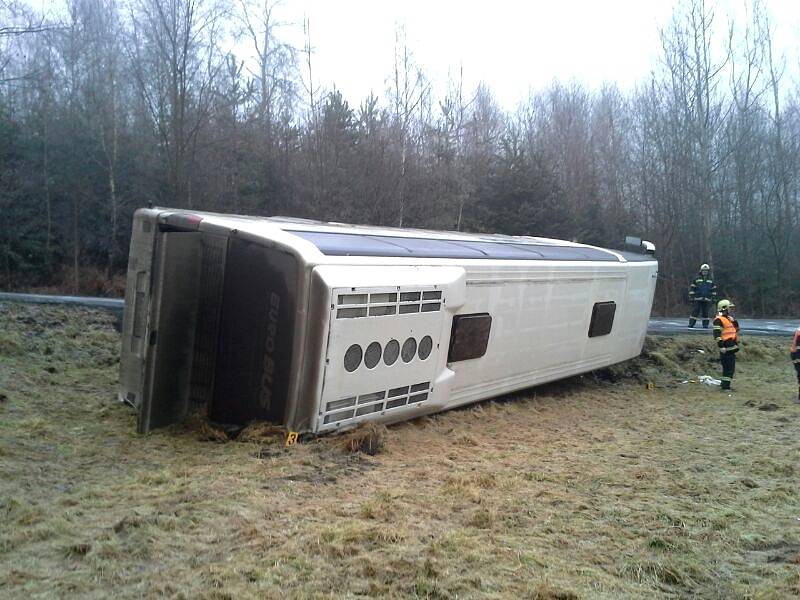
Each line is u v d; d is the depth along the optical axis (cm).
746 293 4009
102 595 439
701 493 755
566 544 583
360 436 830
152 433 845
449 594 464
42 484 647
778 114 4100
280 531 556
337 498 651
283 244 809
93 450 769
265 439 799
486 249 1153
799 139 4234
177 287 854
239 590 450
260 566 488
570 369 1411
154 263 833
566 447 976
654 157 4144
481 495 683
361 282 833
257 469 715
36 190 3259
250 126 3488
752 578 543
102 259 3406
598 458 909
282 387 815
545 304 1266
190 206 3011
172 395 866
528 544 572
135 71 3127
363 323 845
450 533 570
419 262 955
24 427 830
